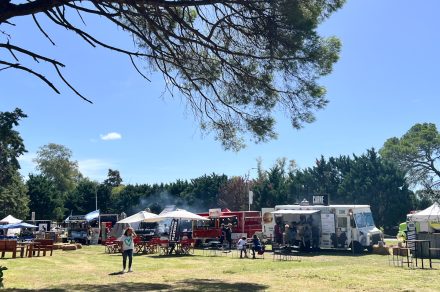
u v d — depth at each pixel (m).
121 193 75.50
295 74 10.04
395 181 51.31
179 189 70.94
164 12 8.88
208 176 70.00
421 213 23.52
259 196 57.06
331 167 58.53
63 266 19.41
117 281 14.19
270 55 9.55
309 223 26.47
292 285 12.89
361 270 16.45
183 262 20.77
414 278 14.07
